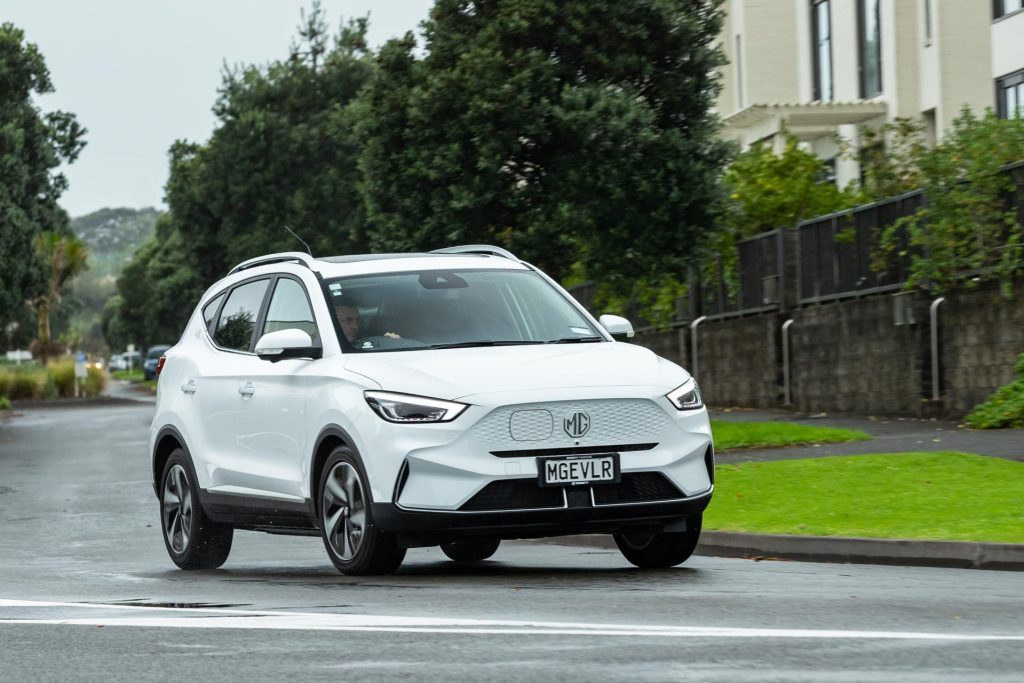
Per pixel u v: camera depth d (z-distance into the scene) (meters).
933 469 17.72
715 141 29.56
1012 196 25.95
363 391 11.49
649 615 9.20
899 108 42.31
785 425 25.39
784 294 33.78
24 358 89.50
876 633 8.29
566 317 12.84
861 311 30.19
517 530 11.16
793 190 35.78
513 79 27.73
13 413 63.75
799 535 13.71
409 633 8.64
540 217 28.00
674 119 29.84
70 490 25.59
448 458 11.03
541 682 7.12
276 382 12.60
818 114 42.72
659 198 28.62
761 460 21.05
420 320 12.37
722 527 14.91
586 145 28.27
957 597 9.98
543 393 11.16
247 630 8.99
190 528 13.90
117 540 17.73
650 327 41.19
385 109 29.03
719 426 25.70
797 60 50.53
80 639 8.94
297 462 12.28
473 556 14.17
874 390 29.83
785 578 11.44
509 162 28.97
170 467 14.26
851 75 45.12
